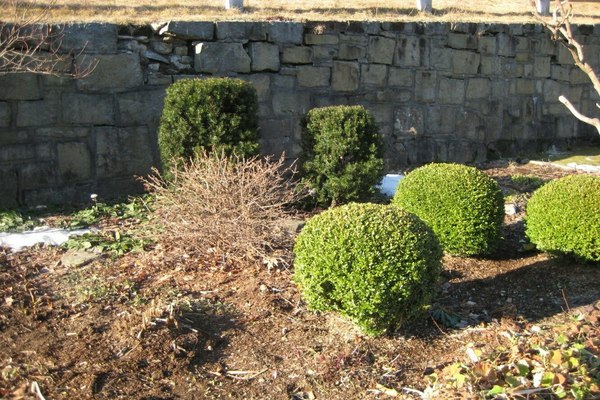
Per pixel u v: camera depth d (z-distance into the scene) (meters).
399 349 3.75
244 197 4.85
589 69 3.74
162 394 3.32
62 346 3.69
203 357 3.64
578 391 3.19
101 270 4.73
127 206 6.25
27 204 6.39
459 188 4.93
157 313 3.88
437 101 8.86
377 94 8.33
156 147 6.99
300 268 3.71
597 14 12.77
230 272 4.68
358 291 3.56
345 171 6.01
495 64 9.40
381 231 3.63
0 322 3.93
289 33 7.59
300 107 7.78
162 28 6.88
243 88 5.99
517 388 3.21
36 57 6.30
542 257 5.14
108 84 6.68
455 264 5.02
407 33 8.45
